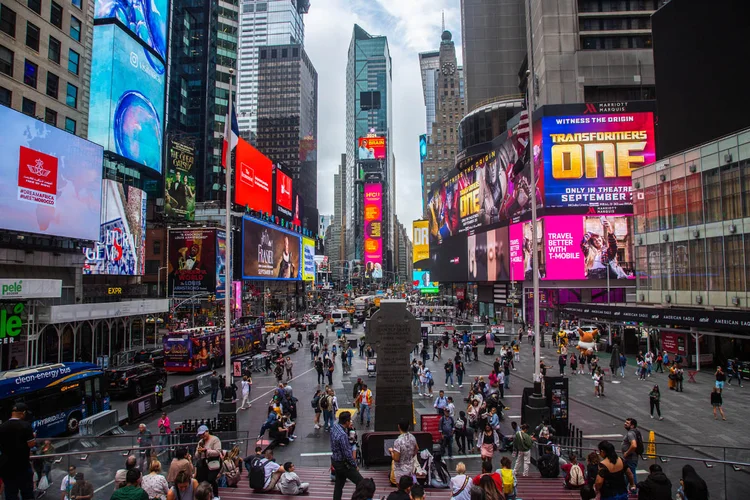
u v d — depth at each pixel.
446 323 74.75
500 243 80.81
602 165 65.44
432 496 12.55
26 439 8.65
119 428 21.28
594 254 64.75
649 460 16.03
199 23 127.94
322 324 85.94
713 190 38.09
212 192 120.75
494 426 18.22
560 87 74.81
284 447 19.38
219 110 123.81
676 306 41.78
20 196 32.66
